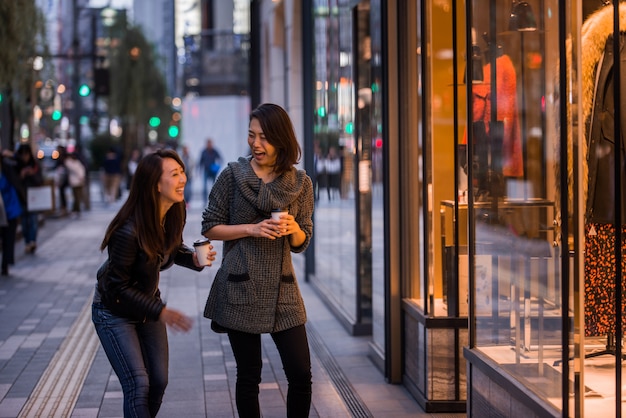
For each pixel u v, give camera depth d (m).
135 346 4.63
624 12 4.86
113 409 6.68
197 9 70.50
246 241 4.89
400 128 7.31
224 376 7.68
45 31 19.98
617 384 4.80
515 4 4.90
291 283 4.95
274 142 4.88
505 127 5.03
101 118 55.81
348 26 9.80
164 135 61.84
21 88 19.25
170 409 6.68
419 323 6.79
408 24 7.21
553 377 4.34
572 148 4.13
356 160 9.33
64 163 26.77
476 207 5.45
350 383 7.50
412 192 7.32
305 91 13.37
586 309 5.18
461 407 6.55
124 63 51.12
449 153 6.59
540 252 4.52
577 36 4.11
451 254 6.55
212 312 4.98
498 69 5.12
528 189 4.67
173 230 4.73
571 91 4.13
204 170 32.16
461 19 6.39
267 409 6.64
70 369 7.95
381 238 7.70
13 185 14.22
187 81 56.09
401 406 6.77
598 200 5.06
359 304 9.46
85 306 11.28
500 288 5.05
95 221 25.22
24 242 18.66
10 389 7.27
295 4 15.27
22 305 11.35
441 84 6.65
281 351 4.96
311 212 5.06
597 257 5.14
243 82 55.38
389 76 7.42
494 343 5.17
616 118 4.91
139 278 4.62
